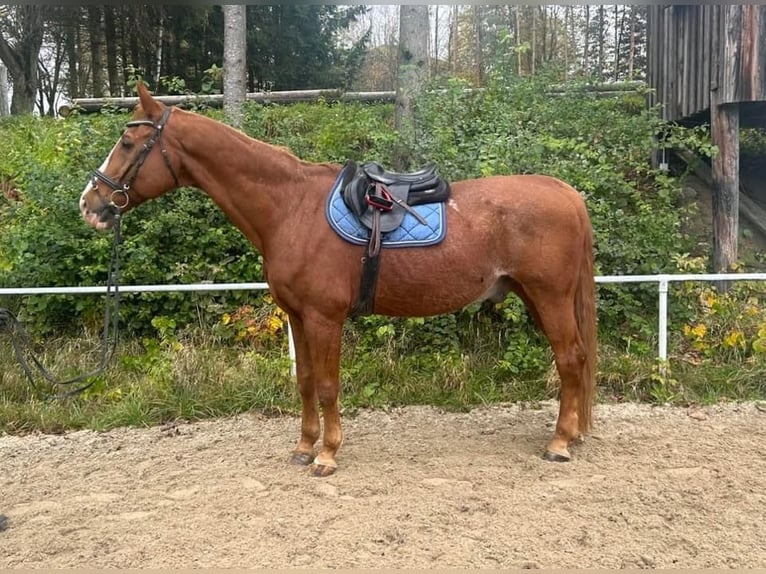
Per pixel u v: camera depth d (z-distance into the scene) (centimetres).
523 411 460
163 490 342
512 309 509
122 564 267
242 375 491
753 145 911
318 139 736
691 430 414
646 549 271
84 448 411
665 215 590
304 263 335
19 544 286
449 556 267
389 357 512
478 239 344
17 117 1049
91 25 1550
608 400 474
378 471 359
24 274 562
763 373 479
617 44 2042
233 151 340
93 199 335
